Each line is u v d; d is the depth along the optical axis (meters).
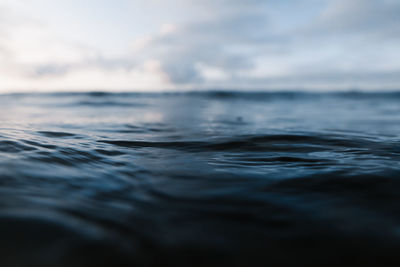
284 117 11.99
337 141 5.11
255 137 5.50
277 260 1.37
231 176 2.81
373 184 2.51
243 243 1.51
